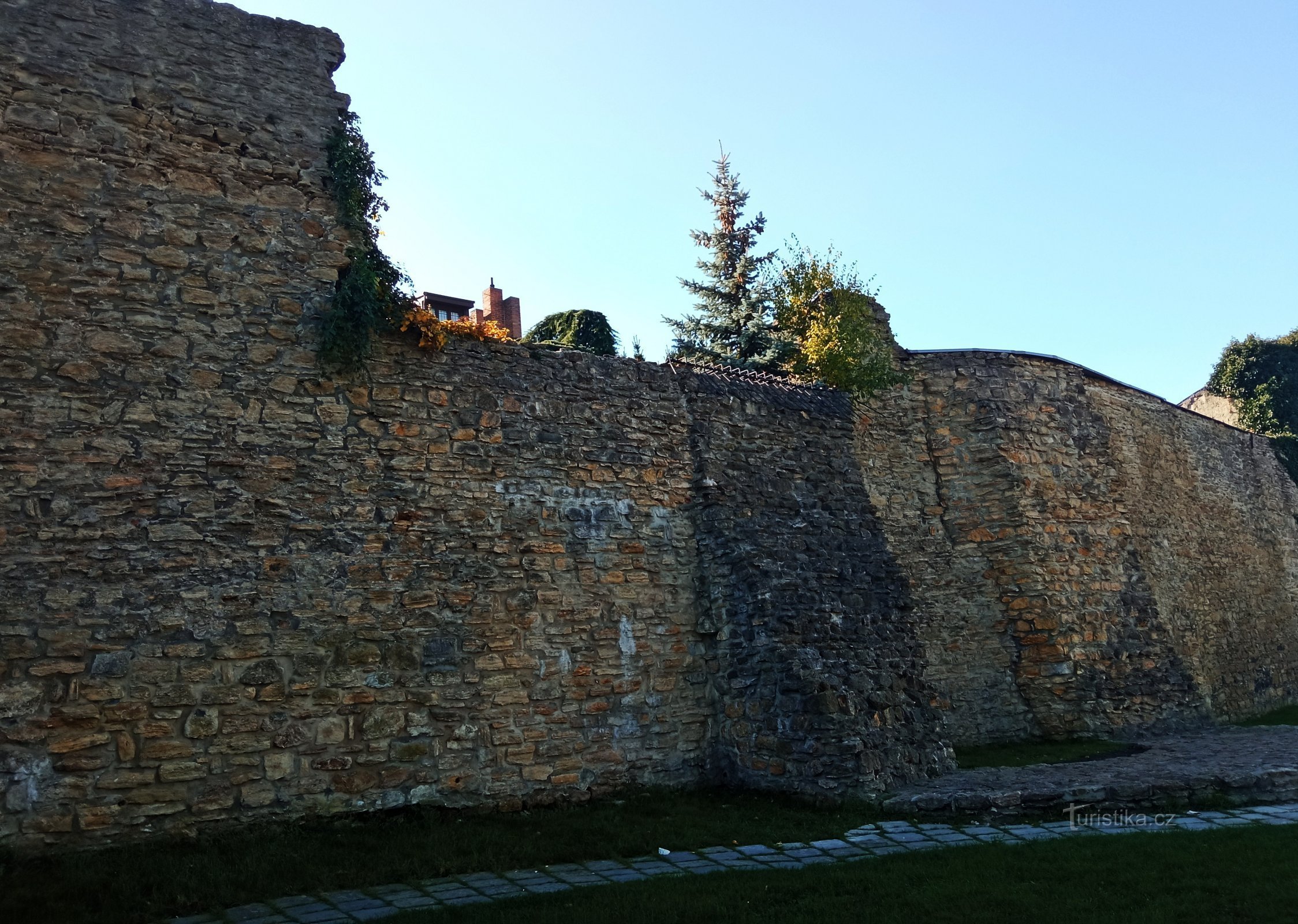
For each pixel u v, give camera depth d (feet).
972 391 54.49
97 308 28.94
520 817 31.63
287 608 30.01
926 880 25.20
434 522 33.32
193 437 29.63
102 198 29.63
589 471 37.32
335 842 27.73
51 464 27.48
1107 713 49.39
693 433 40.68
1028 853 27.27
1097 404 62.95
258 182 32.37
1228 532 75.82
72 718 26.37
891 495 52.21
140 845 26.37
